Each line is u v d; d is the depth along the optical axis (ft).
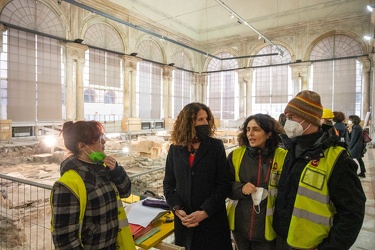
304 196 4.73
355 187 4.40
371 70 49.98
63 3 41.83
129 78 53.62
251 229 6.19
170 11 61.41
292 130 5.00
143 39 56.34
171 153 6.84
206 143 6.39
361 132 18.45
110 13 48.96
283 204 5.23
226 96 68.74
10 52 36.32
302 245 4.68
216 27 68.69
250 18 63.41
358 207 4.29
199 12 68.44
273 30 60.34
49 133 39.58
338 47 54.08
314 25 55.52
